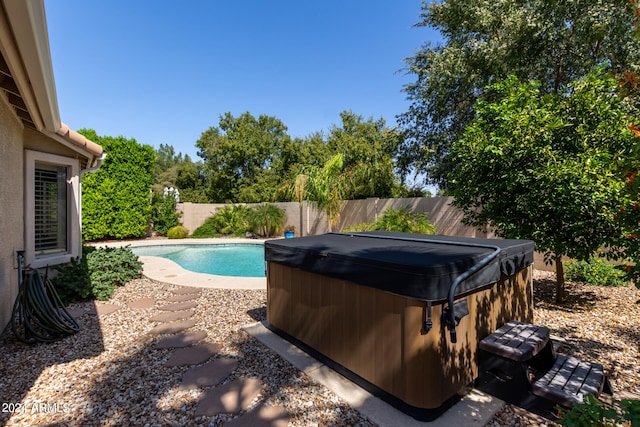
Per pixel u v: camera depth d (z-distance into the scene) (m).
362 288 2.50
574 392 2.10
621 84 2.24
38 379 2.74
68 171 5.75
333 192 12.35
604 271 5.82
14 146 4.20
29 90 3.41
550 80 8.46
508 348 2.32
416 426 2.08
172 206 16.14
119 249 7.19
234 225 16.53
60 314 3.82
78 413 2.27
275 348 3.29
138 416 2.22
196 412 2.26
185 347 3.38
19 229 4.51
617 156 3.87
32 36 2.37
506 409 2.27
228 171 24.47
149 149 14.60
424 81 10.19
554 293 5.38
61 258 5.49
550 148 4.20
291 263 3.24
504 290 2.91
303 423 2.13
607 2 6.48
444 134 10.58
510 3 7.46
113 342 3.52
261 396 2.45
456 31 9.91
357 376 2.59
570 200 3.91
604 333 3.67
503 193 4.61
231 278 6.70
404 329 2.18
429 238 3.77
